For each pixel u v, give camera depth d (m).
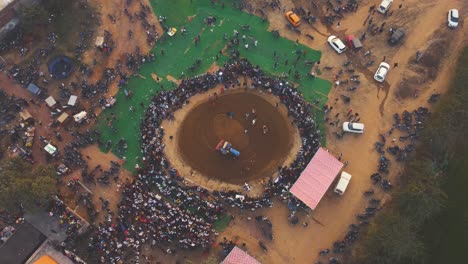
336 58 85.50
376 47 86.12
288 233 73.25
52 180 70.25
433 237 72.25
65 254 70.31
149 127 79.06
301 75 84.25
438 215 73.19
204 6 90.81
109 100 81.81
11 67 84.56
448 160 76.81
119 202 74.81
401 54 85.06
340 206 74.69
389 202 73.81
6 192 66.25
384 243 66.75
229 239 72.50
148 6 90.31
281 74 84.44
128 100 82.62
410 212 69.69
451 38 85.75
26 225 71.81
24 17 82.25
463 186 75.56
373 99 81.88
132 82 84.06
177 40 87.69
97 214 73.94
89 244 71.00
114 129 80.31
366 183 75.88
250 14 89.69
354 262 69.94
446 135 74.69
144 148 77.88
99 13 89.31
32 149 78.81
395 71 83.75
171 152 78.56
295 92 81.62
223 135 79.62
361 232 72.31
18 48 85.94
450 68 83.69
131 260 70.19
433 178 71.75
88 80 84.25
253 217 73.94
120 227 71.56
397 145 77.75
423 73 83.00
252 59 85.88
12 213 73.31
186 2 90.75
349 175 74.69
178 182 76.06
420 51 84.69
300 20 88.69
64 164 77.31
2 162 76.56
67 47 86.44
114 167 77.31
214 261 67.88
